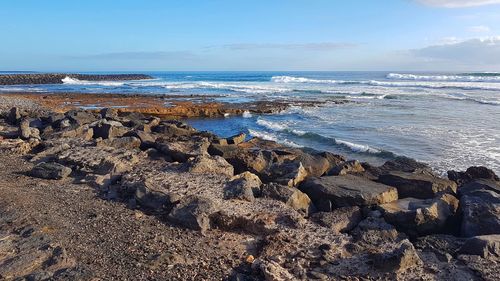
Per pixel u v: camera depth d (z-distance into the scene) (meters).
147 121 21.17
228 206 8.32
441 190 9.98
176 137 17.02
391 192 9.63
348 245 7.07
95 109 31.14
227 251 7.00
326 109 32.19
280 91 50.72
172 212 8.08
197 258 6.69
